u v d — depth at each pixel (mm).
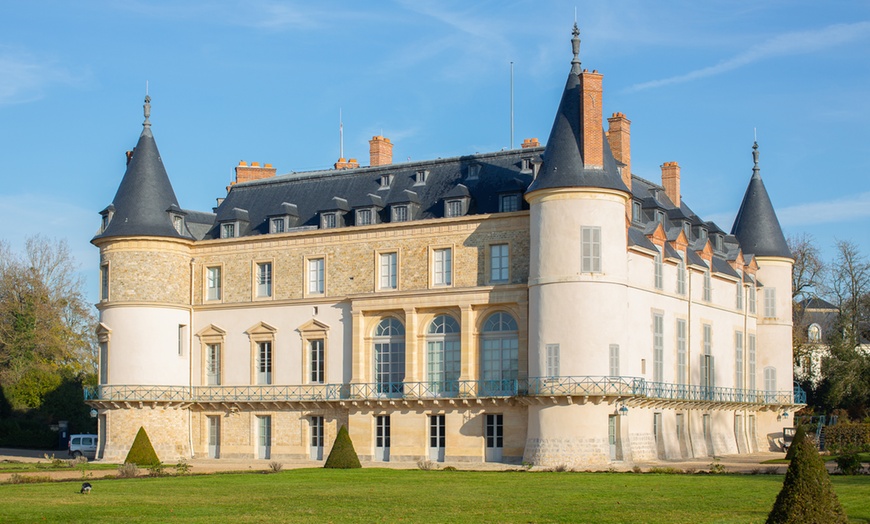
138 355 62000
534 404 53062
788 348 71938
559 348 52375
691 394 61656
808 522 22375
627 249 55625
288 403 61188
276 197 66500
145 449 56750
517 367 55281
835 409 81188
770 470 46906
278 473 47000
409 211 59500
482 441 55594
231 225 65125
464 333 56406
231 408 62938
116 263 62875
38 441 81188
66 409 85812
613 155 60500
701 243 65625
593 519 28953
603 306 52406
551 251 53094
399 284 58875
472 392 55750
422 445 57156
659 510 30797
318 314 61250
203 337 64375
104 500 34219
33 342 87375
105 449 61812
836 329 84750
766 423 70938
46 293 89688
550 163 53906
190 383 64438
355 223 60875
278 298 62500
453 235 57719
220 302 64062
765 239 72375
